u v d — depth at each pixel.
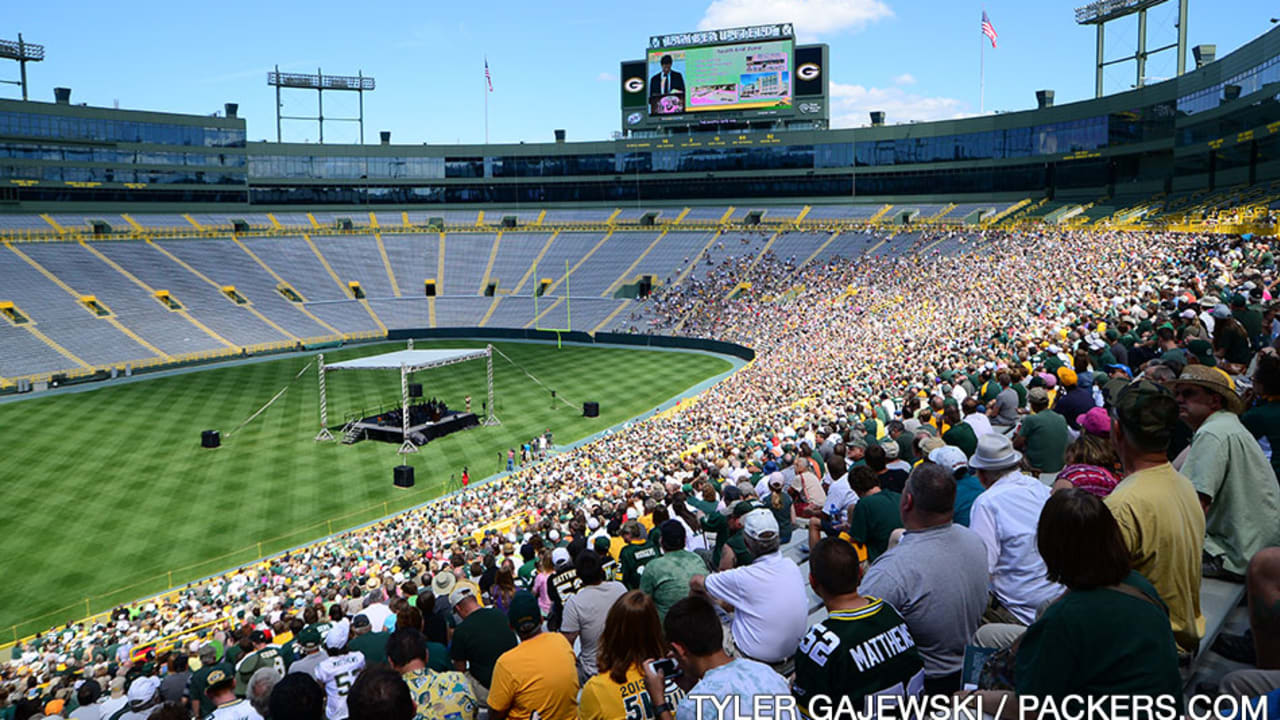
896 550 6.17
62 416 62.34
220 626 24.80
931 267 81.25
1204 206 67.69
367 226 121.50
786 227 111.00
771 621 6.72
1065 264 54.28
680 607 5.26
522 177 127.38
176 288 97.75
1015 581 6.80
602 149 124.50
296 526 40.06
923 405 20.56
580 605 8.37
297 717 5.68
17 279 89.25
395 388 73.06
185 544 37.72
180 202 112.62
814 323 77.31
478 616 8.48
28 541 37.88
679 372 78.62
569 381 75.31
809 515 12.88
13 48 103.06
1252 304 19.59
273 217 117.81
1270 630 4.73
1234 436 6.62
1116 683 3.97
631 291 106.62
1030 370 18.53
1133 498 5.56
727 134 118.69
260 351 92.25
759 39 106.94
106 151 105.75
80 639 27.16
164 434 56.88
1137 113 88.19
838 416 25.97
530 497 38.22
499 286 112.06
